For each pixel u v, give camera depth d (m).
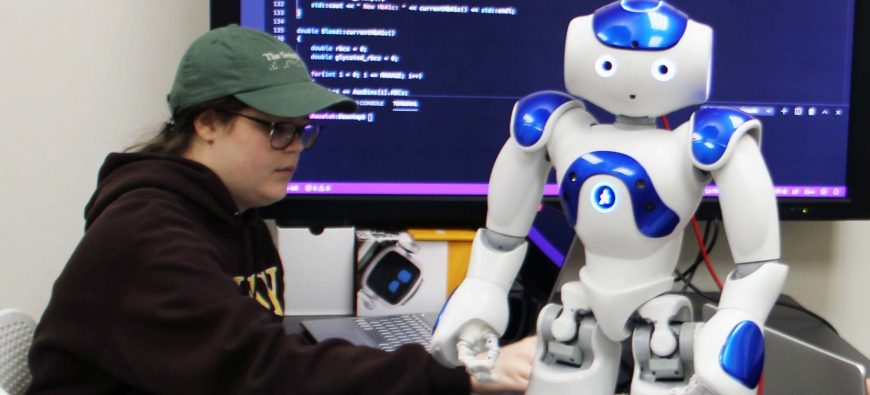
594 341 0.82
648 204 0.77
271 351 0.85
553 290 1.30
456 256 1.44
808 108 1.52
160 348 0.88
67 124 1.46
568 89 0.83
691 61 0.77
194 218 1.00
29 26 1.43
